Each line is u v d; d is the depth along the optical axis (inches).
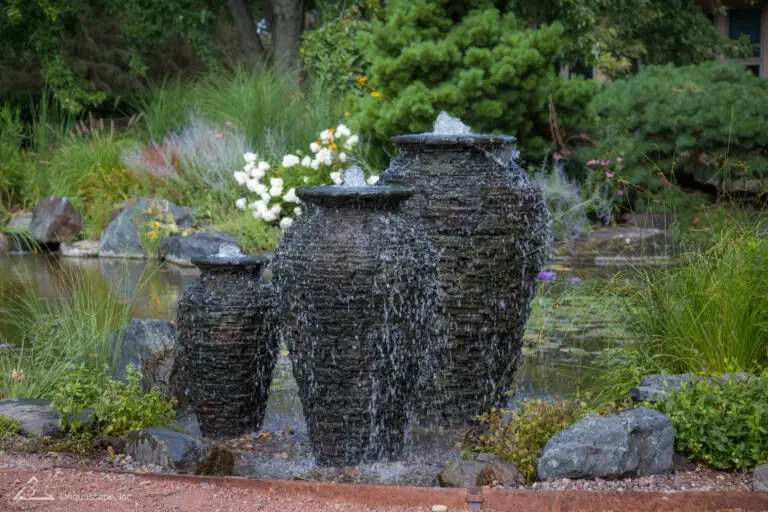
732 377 188.9
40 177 659.4
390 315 183.5
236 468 193.0
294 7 880.3
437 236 209.5
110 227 563.2
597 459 166.4
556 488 162.6
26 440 197.0
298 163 561.0
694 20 896.3
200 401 215.6
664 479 168.1
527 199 213.9
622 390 222.4
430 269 192.5
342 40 733.3
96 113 918.4
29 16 817.5
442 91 546.3
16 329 326.0
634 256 452.1
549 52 577.9
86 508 155.3
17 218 609.6
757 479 161.8
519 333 222.7
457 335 214.1
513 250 211.9
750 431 174.4
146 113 755.4
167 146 634.8
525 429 183.9
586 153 566.6
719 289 219.9
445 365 216.7
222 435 216.2
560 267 433.4
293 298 186.4
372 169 577.0
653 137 556.4
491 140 208.4
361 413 188.9
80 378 217.9
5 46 868.6
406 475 185.3
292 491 165.6
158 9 863.1
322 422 191.6
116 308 364.8
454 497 159.3
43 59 823.7
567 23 752.3
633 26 862.5
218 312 210.7
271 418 232.1
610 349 259.8
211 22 916.6
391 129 557.9
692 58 921.5
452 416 219.6
